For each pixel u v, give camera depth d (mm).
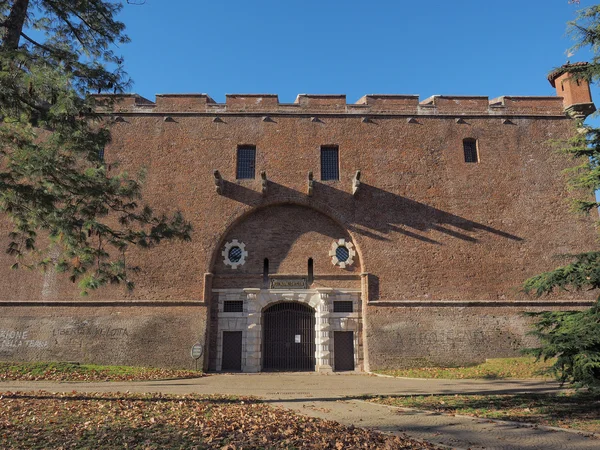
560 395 12602
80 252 11891
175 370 19891
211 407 10930
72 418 9195
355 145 23656
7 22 12492
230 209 22609
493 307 21578
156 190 22734
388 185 23094
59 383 15828
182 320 21016
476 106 24359
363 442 7863
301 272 22234
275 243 22594
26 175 10391
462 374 18578
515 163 23531
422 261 22109
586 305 21734
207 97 24203
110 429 8305
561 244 22391
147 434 7992
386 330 21125
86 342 20672
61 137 10891
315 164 23359
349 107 24172
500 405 11672
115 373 18047
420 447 7633
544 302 21703
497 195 23062
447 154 23625
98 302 21203
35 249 11789
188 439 7727
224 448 7164
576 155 13531
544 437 8398
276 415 10094
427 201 22891
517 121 24188
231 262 22328
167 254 21922
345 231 22750
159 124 23703
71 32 13586
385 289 21734
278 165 23281
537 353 11336
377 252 22188
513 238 22484
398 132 23891
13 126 10805
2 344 20625
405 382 17141
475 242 22406
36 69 10633
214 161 23266
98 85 12594
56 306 21234
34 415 9391
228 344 21750
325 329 21484
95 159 11734
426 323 21266
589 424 9391
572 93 24109
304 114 23969
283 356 21906
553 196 23078
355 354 21344
